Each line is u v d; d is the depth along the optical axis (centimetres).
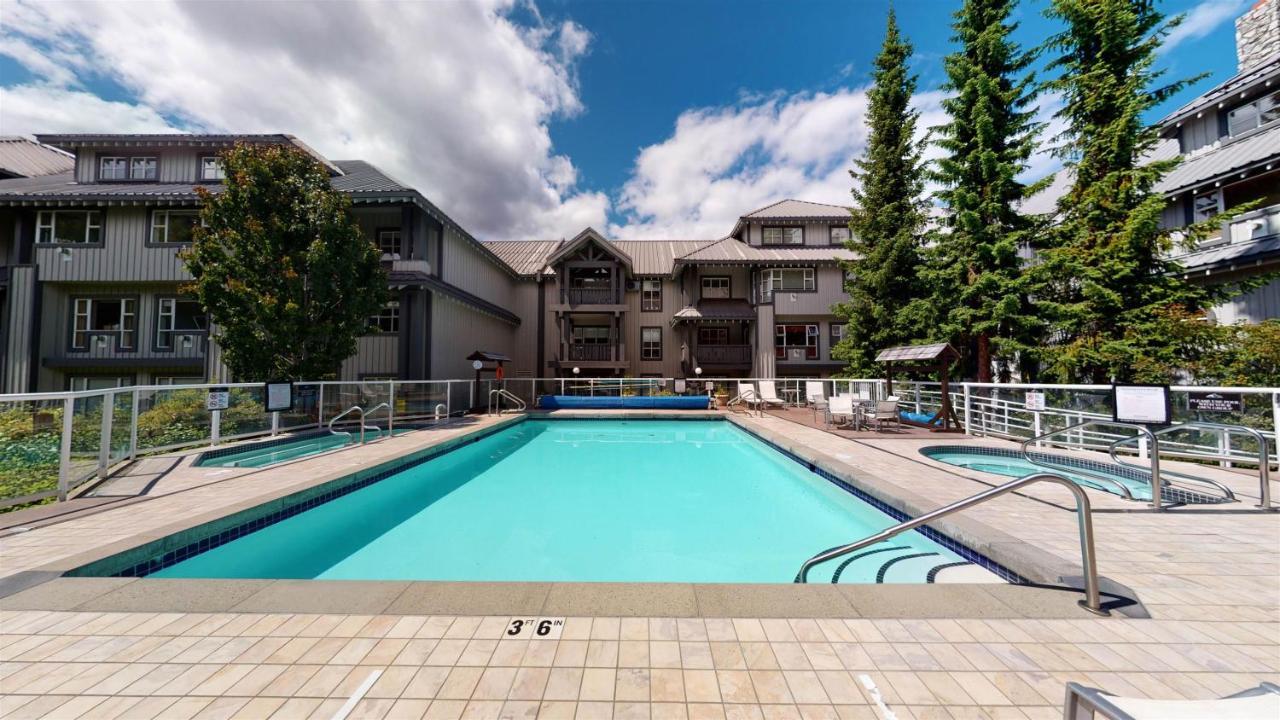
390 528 582
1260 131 1180
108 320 1570
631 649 235
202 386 836
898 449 845
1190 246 1030
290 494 538
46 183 1630
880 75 1708
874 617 265
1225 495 525
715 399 1805
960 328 1291
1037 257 1254
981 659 229
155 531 403
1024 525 426
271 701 200
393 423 1262
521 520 613
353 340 1201
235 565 464
